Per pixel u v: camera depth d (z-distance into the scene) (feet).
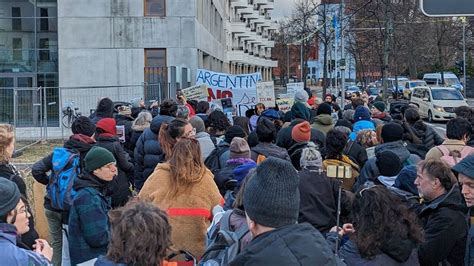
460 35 191.11
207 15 123.24
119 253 11.39
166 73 92.53
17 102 75.15
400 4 103.04
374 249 12.77
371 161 21.36
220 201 17.69
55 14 98.73
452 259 14.84
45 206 21.97
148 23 96.43
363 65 194.49
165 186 17.56
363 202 13.05
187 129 22.09
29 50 98.58
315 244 9.86
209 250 13.83
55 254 22.24
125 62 96.48
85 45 96.27
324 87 134.51
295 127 25.79
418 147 29.71
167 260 14.23
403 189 17.61
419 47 167.22
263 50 311.68
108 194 18.38
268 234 9.95
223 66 173.17
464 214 14.87
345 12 147.02
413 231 13.05
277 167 10.10
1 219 12.64
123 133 34.88
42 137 75.36
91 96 90.12
